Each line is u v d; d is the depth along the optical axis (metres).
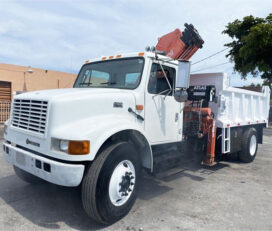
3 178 4.65
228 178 5.20
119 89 3.72
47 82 16.22
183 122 5.11
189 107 5.21
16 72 14.66
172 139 4.28
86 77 4.48
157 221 3.16
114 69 4.07
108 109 3.30
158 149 4.21
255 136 7.01
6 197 3.79
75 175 2.72
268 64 16.70
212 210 3.54
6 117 12.25
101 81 4.20
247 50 15.92
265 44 14.91
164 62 4.04
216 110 5.56
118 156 3.04
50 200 3.73
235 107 6.18
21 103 3.40
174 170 4.68
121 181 3.10
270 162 6.93
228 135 5.79
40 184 4.36
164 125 4.08
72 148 2.69
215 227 3.05
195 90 5.49
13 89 14.57
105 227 2.99
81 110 3.05
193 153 5.11
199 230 2.96
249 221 3.24
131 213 3.38
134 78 3.76
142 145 3.61
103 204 2.86
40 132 2.98
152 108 3.84
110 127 3.01
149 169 3.77
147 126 3.77
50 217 3.20
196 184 4.72
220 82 5.52
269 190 4.49
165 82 4.11
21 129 3.28
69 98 2.98
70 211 3.38
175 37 5.13
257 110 7.38
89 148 2.74
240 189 4.50
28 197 3.81
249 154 6.61
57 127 2.87
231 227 3.06
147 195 4.06
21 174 4.06
